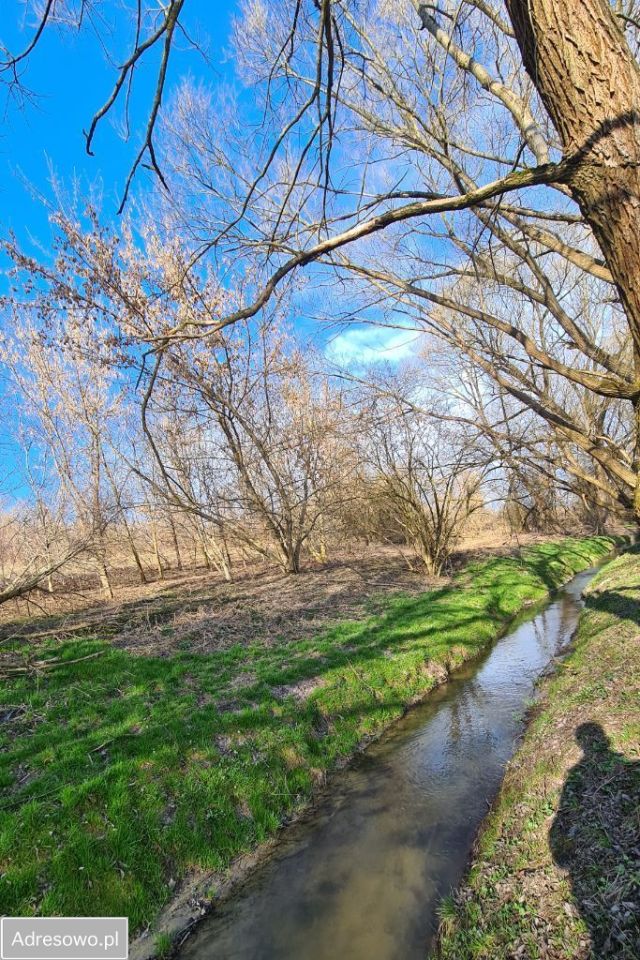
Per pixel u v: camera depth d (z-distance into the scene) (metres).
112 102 1.93
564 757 5.09
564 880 3.75
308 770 6.17
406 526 16.44
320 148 2.73
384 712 7.66
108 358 10.50
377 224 2.07
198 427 13.80
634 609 8.66
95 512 11.98
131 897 4.31
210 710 6.60
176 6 1.80
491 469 7.50
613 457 4.25
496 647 10.43
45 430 13.65
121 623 10.46
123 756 5.57
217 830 5.05
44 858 4.32
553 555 18.56
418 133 4.69
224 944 4.18
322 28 2.09
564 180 1.70
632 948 2.99
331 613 11.45
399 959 3.90
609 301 4.15
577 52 1.57
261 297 2.36
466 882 4.42
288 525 16.19
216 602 12.33
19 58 2.01
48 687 7.29
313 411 15.31
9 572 11.57
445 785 5.97
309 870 4.86
